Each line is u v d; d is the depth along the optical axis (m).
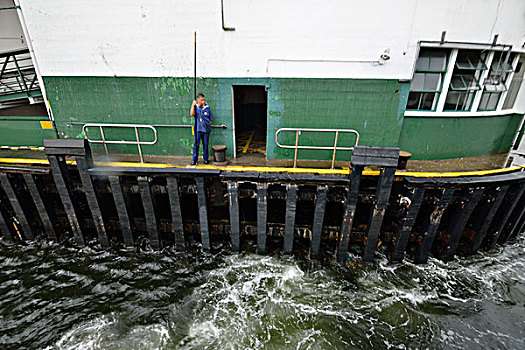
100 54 5.98
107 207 6.41
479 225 5.84
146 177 5.24
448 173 5.52
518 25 5.95
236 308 4.88
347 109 6.09
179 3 5.54
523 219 6.47
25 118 6.73
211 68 5.93
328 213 5.96
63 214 6.47
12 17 9.08
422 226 5.59
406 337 4.48
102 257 5.98
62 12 5.71
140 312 4.80
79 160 5.20
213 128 6.41
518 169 5.77
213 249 6.18
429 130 6.48
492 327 4.70
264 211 5.41
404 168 5.59
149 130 6.55
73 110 6.52
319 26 5.55
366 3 5.38
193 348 4.22
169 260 5.90
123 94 6.28
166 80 6.10
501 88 6.49
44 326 4.55
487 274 5.76
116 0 5.59
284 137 6.38
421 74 6.12
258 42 5.71
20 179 5.98
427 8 5.41
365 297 5.16
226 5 5.49
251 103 10.46
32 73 8.85
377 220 5.20
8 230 6.34
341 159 6.48
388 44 5.62
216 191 5.59
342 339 4.40
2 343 4.32
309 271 5.68
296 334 4.45
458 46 5.76
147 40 5.84
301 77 5.89
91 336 4.39
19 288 5.27
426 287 5.41
